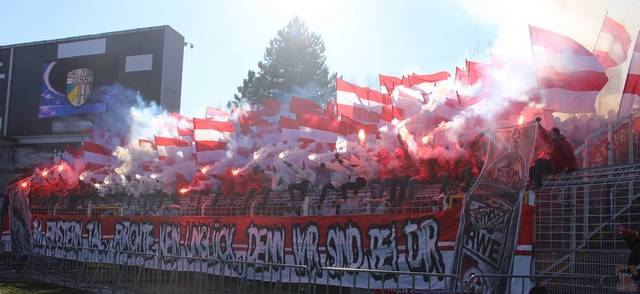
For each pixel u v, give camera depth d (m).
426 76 14.99
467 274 9.95
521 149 9.55
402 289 10.79
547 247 9.74
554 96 10.70
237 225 14.74
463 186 11.31
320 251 12.70
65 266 17.67
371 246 11.70
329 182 13.65
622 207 9.41
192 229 15.92
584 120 11.34
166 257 14.12
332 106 15.83
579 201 9.66
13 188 22.66
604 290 8.73
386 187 12.51
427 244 10.73
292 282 13.16
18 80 37.03
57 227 20.50
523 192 9.37
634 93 10.52
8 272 19.02
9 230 22.61
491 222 9.73
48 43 36.59
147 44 34.22
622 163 10.39
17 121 36.69
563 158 9.93
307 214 13.73
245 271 12.52
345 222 12.26
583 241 9.45
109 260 17.58
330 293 12.91
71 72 35.62
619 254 8.96
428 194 12.15
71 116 35.25
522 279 8.87
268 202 14.99
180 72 35.28
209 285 14.61
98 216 18.94
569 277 9.04
